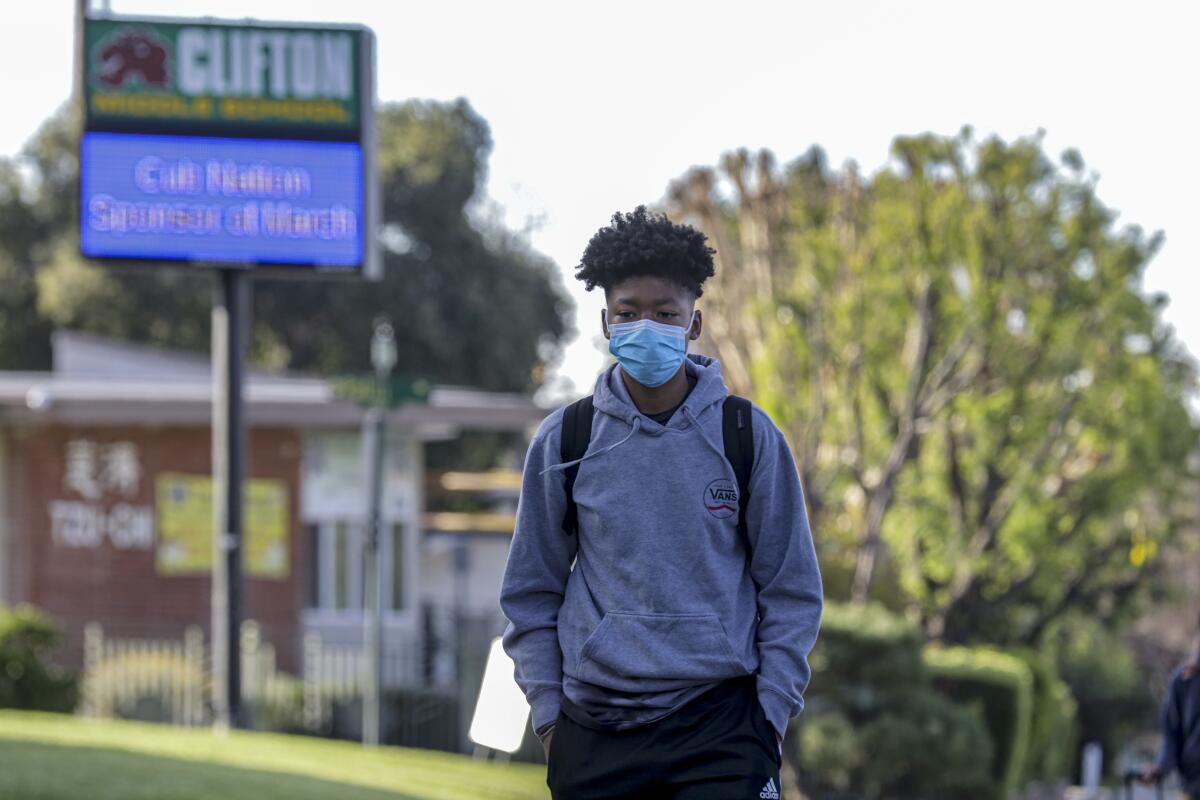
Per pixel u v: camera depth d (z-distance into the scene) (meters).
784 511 6.93
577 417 7.04
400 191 75.00
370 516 29.08
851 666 33.19
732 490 6.85
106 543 45.88
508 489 57.78
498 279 78.19
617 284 6.89
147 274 71.69
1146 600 62.41
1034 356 47.16
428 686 36.97
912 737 32.34
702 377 7.02
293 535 45.53
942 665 39.09
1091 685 64.81
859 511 51.44
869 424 48.19
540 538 7.12
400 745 35.88
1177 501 56.62
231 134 29.98
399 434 46.34
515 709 8.06
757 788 6.70
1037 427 47.75
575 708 6.95
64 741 22.56
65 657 43.66
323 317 74.94
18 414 45.38
